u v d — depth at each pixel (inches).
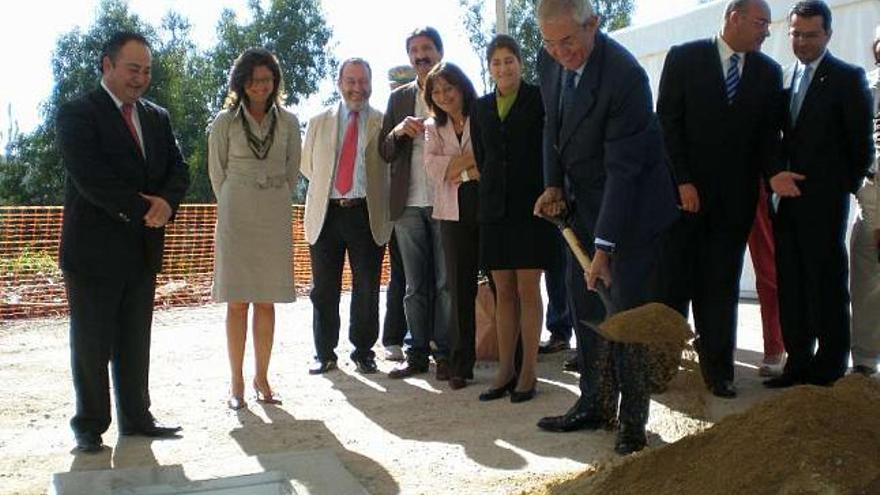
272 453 175.2
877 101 224.7
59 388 241.1
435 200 225.6
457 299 225.8
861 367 227.6
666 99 212.5
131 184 177.5
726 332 212.1
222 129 209.9
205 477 156.7
